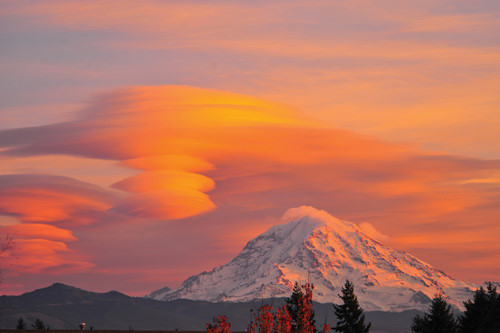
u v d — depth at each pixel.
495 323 47.16
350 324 193.12
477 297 173.38
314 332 124.25
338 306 196.75
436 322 175.75
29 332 82.00
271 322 73.62
